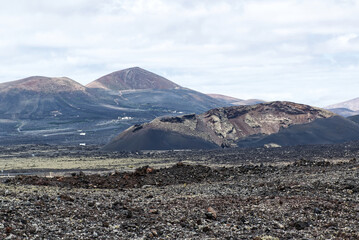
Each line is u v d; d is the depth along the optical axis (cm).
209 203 3938
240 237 2878
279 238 2878
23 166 13362
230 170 6938
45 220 2922
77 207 3422
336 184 4638
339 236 2911
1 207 3084
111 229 2881
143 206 3769
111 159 16138
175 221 3231
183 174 6594
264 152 16950
